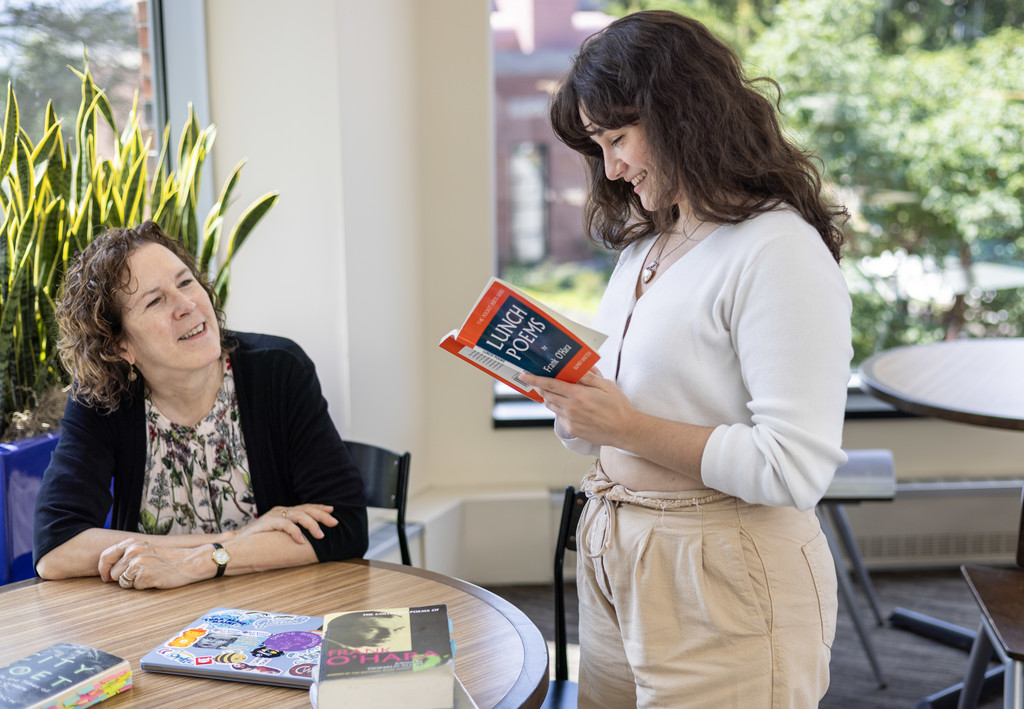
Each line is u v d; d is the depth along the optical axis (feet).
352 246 9.18
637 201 4.71
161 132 9.06
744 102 3.84
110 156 8.76
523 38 11.19
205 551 4.92
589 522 4.45
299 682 3.63
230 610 4.34
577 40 11.20
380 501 6.41
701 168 3.78
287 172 8.98
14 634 4.22
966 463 11.53
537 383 3.98
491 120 11.09
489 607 4.42
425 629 3.40
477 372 11.42
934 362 8.96
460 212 11.17
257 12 8.79
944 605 10.26
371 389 9.73
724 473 3.71
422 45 10.87
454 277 11.28
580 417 3.96
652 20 3.90
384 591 4.66
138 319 5.21
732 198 3.85
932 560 11.37
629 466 4.24
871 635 9.61
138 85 8.96
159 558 4.85
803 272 3.60
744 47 11.26
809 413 3.56
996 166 11.44
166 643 3.97
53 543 5.04
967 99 11.34
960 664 8.98
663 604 4.04
